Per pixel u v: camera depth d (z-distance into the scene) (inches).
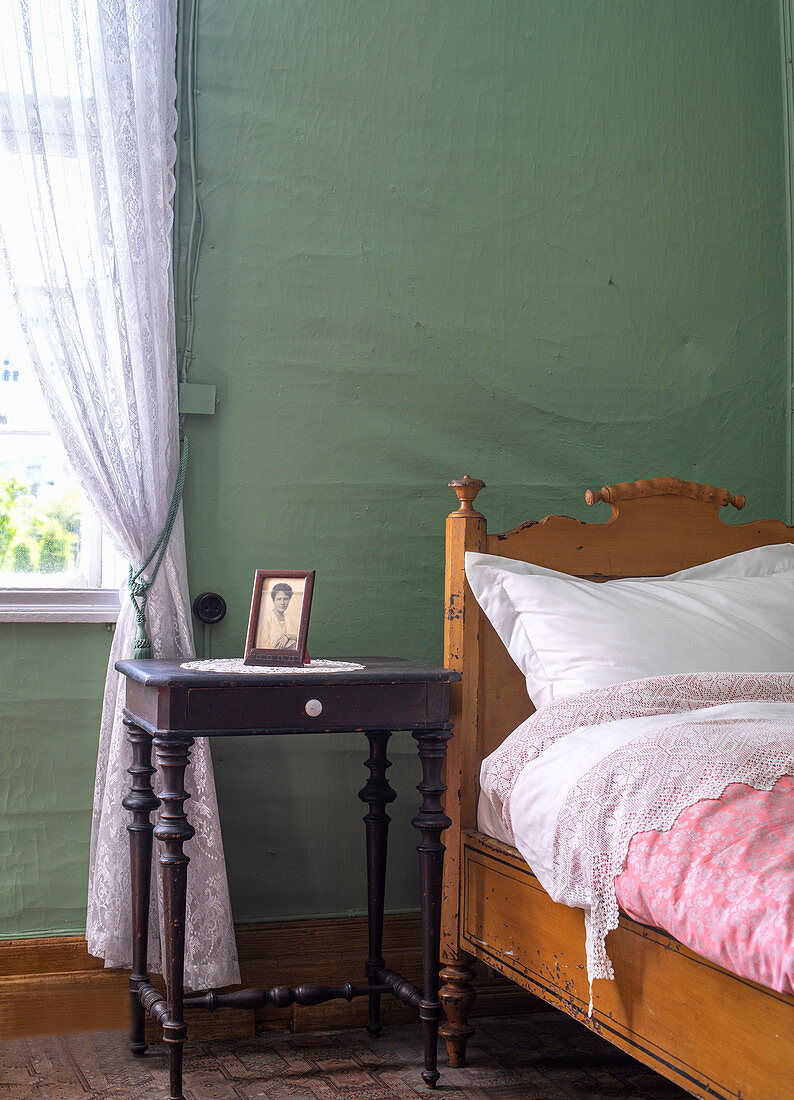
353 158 103.2
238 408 99.5
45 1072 84.0
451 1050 88.1
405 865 102.8
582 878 63.7
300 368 101.4
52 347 88.3
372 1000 94.3
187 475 98.0
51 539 100.3
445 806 90.5
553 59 109.7
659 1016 59.6
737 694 78.2
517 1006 101.0
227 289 99.3
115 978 91.8
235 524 99.3
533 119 108.9
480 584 89.7
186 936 89.5
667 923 54.8
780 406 116.5
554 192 109.4
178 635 94.4
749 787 58.0
